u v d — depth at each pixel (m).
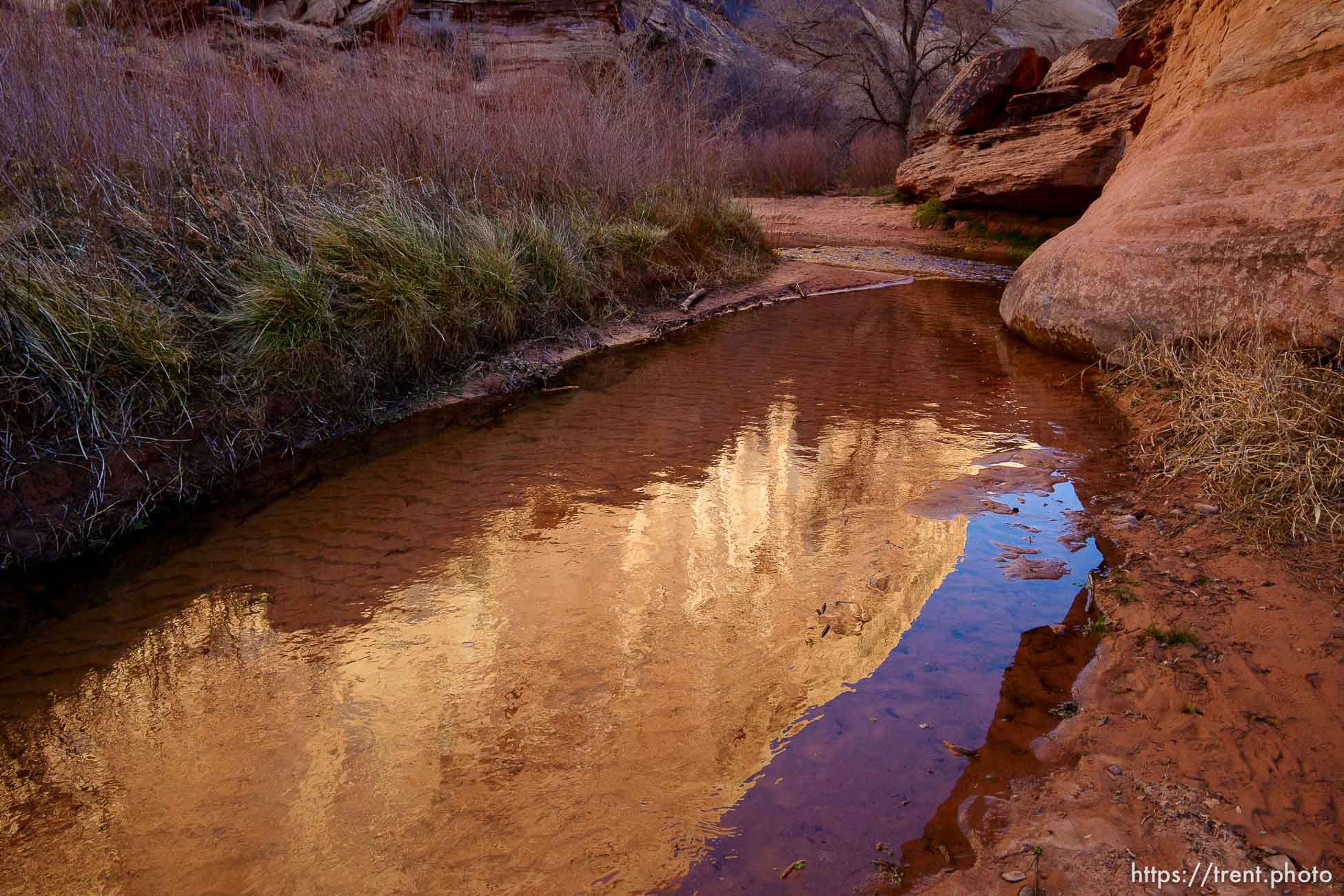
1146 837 1.63
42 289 3.50
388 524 3.31
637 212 8.26
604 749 1.97
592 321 6.61
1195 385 4.00
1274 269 4.16
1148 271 4.88
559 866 1.63
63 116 4.78
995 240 13.54
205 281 4.34
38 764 2.01
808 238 13.95
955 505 3.34
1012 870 1.57
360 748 2.01
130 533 3.27
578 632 2.49
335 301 4.64
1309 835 1.61
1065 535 3.04
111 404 3.52
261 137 5.62
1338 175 4.07
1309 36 4.56
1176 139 5.42
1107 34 39.59
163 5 6.74
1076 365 5.39
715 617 2.56
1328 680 2.06
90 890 1.62
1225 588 2.54
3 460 3.13
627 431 4.42
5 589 2.87
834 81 25.56
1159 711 2.01
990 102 14.59
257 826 1.77
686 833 1.70
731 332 6.81
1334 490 2.95
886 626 2.47
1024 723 2.01
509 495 3.59
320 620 2.62
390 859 1.66
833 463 3.88
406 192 5.88
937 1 24.53
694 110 9.84
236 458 3.86
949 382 5.22
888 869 1.59
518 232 6.35
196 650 2.47
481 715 2.12
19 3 5.30
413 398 4.90
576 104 8.38
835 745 1.95
